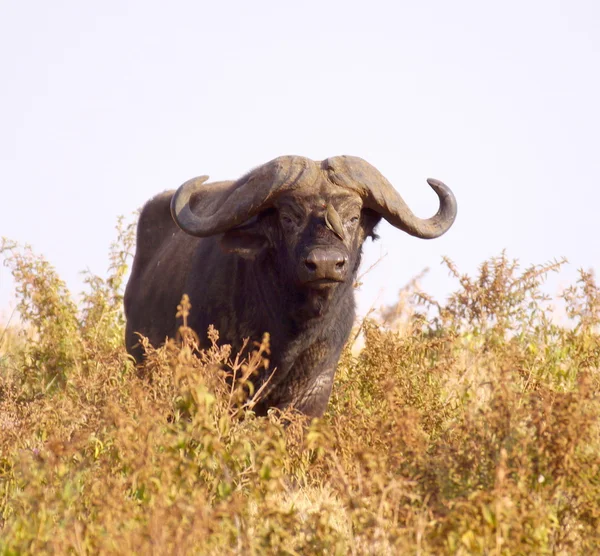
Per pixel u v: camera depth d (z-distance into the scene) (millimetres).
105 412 22531
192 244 33406
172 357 23000
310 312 28953
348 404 30016
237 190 29391
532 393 23109
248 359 29938
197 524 17797
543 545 18750
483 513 18438
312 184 28984
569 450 20016
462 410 25734
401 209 30141
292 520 19422
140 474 19969
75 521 18562
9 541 18875
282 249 29141
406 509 19562
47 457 21188
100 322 40312
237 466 21438
